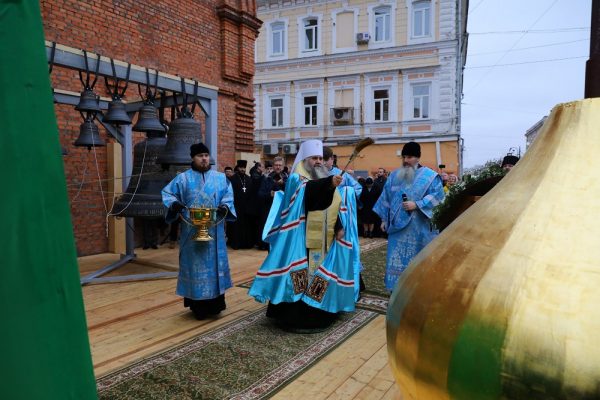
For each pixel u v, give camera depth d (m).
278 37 22.42
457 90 19.77
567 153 0.87
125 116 4.92
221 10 8.54
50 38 6.03
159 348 3.42
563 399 0.69
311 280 3.79
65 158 6.60
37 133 0.71
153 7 7.39
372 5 20.47
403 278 1.08
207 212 3.84
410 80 20.05
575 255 0.76
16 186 0.68
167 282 5.48
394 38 20.17
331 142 21.53
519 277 0.79
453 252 0.95
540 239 0.81
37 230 0.70
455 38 19.22
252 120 9.51
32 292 0.69
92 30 6.53
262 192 8.14
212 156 5.67
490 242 0.88
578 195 0.81
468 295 0.84
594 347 0.69
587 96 0.97
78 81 6.54
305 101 22.28
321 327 3.84
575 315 0.71
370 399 2.66
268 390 2.75
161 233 8.34
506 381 0.75
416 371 0.92
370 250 8.37
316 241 3.80
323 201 3.73
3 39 0.68
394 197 4.57
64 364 0.73
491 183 1.56
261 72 22.73
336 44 21.34
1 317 0.66
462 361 0.81
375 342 3.59
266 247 8.21
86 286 5.27
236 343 3.53
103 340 3.58
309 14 21.62
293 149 22.00
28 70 0.70
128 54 7.03
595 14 0.94
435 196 4.34
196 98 5.36
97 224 7.13
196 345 3.48
